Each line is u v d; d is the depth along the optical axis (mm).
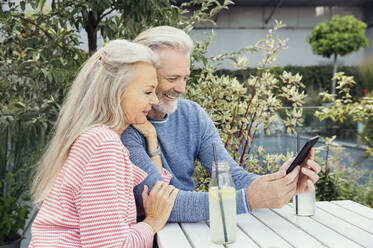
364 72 7766
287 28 15836
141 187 1291
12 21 2068
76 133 1109
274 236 1094
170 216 1216
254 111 2518
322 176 2836
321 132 4539
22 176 2449
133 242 1050
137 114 1184
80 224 1015
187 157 1562
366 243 1029
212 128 1631
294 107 2553
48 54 2041
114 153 1049
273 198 1218
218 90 2506
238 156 2471
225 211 1034
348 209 1380
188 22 2434
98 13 2295
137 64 1157
